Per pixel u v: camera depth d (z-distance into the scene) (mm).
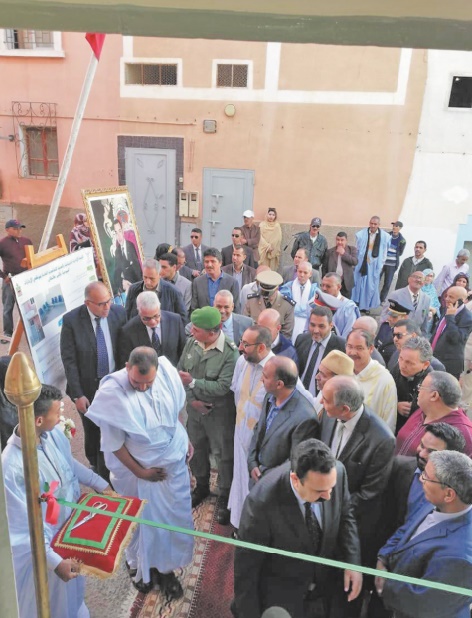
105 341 3820
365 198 8656
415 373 3125
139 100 8984
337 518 2146
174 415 2875
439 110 8141
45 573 1187
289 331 4680
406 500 2484
